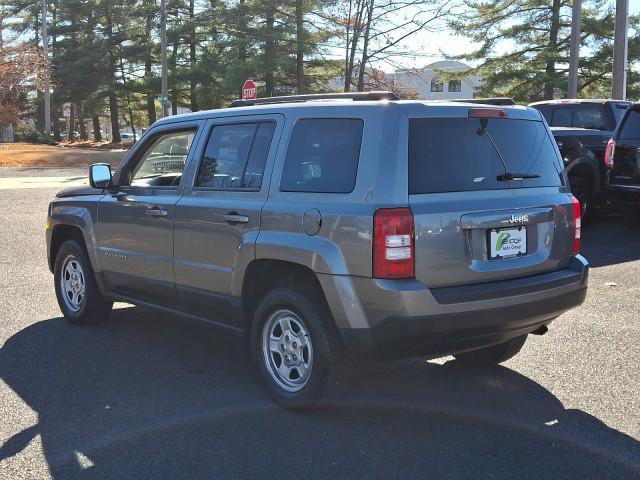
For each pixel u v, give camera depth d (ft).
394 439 13.05
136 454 12.42
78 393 15.42
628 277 26.68
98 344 19.12
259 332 15.02
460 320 12.95
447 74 117.29
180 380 16.28
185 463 12.07
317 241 13.51
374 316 12.80
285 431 13.41
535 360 17.63
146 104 195.72
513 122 14.99
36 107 194.59
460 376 16.56
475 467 11.91
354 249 12.91
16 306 23.18
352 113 13.84
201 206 16.16
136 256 18.33
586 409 14.47
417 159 13.21
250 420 13.94
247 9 124.06
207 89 146.61
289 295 14.16
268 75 127.03
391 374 16.72
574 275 15.05
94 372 16.81
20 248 33.86
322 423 13.78
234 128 16.33
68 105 225.76
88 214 20.06
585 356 17.85
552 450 12.59
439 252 12.96
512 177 14.43
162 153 18.60
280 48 123.03
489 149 14.33
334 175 13.76
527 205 14.38
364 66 114.73
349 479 11.49
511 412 14.35
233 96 144.25
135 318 22.02
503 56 111.04
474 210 13.44
